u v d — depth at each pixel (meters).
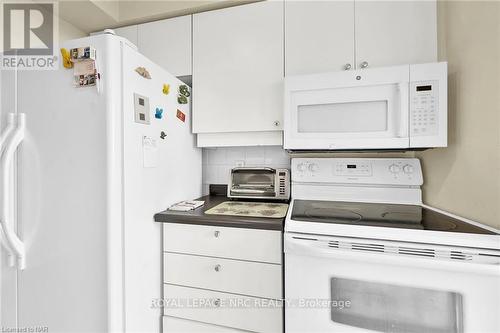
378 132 1.15
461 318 0.77
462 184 1.02
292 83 1.25
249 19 1.46
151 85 1.12
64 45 0.93
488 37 0.85
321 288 0.90
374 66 1.27
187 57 1.55
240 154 1.80
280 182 1.55
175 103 1.36
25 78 0.98
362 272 0.85
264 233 1.07
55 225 0.96
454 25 1.07
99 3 1.49
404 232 0.84
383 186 1.39
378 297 0.87
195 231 1.16
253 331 1.09
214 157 1.85
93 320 0.91
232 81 1.49
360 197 1.41
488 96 0.86
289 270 0.95
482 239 0.76
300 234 0.94
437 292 0.81
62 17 1.58
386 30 1.25
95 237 0.91
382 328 0.87
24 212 0.99
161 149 1.22
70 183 0.93
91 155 0.90
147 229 1.10
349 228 0.89
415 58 1.22
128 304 0.97
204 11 1.55
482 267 0.73
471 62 0.95
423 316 0.83
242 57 1.47
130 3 1.61
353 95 1.17
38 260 0.98
